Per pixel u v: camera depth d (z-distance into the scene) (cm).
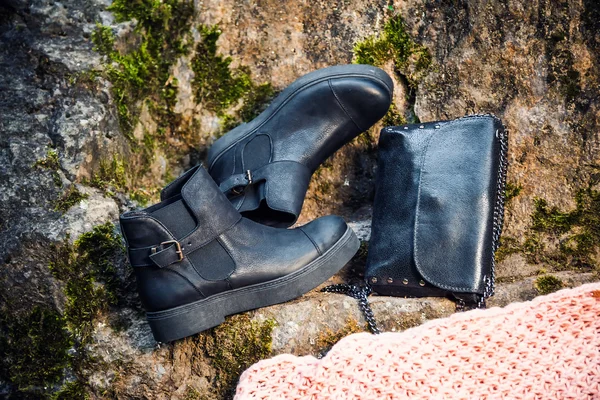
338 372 133
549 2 167
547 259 167
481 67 175
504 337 137
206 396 152
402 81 186
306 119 171
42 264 156
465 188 152
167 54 189
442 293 151
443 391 135
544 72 169
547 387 137
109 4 183
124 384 154
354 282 168
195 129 192
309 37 189
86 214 160
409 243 153
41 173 164
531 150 170
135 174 182
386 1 185
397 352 135
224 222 148
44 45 176
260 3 190
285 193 166
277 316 151
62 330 154
